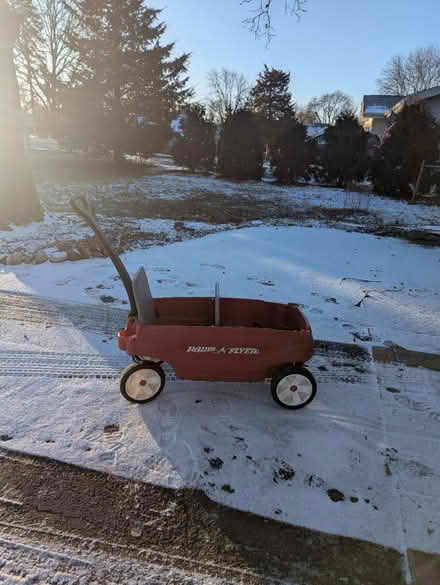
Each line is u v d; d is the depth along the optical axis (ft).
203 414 10.32
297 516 7.65
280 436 9.73
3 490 7.80
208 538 7.16
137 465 8.55
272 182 77.46
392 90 193.67
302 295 19.07
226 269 22.35
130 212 38.99
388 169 62.90
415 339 15.10
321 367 12.89
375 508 7.91
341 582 6.59
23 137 29.32
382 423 10.41
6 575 6.40
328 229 35.22
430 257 27.04
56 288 18.02
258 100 160.97
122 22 79.05
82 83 80.33
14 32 27.30
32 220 30.71
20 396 10.52
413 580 6.65
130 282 10.59
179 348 9.99
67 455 8.68
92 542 6.97
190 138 82.64
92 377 11.60
